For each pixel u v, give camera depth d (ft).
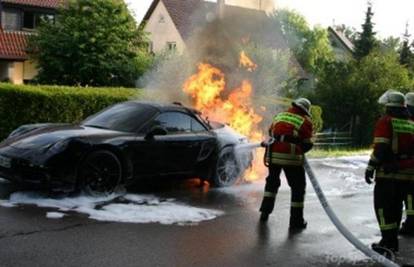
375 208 21.86
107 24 69.36
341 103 76.18
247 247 20.95
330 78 78.69
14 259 17.72
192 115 31.27
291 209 24.43
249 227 23.91
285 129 24.59
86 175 26.02
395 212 21.98
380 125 21.31
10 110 41.55
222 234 22.47
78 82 68.80
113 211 24.48
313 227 24.70
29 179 25.05
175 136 29.73
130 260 18.40
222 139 32.19
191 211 25.75
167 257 19.01
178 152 29.76
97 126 29.35
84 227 21.79
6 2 86.94
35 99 42.63
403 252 21.85
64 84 69.26
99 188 26.53
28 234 20.35
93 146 26.07
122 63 69.21
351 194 33.73
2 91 41.06
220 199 29.12
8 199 25.30
